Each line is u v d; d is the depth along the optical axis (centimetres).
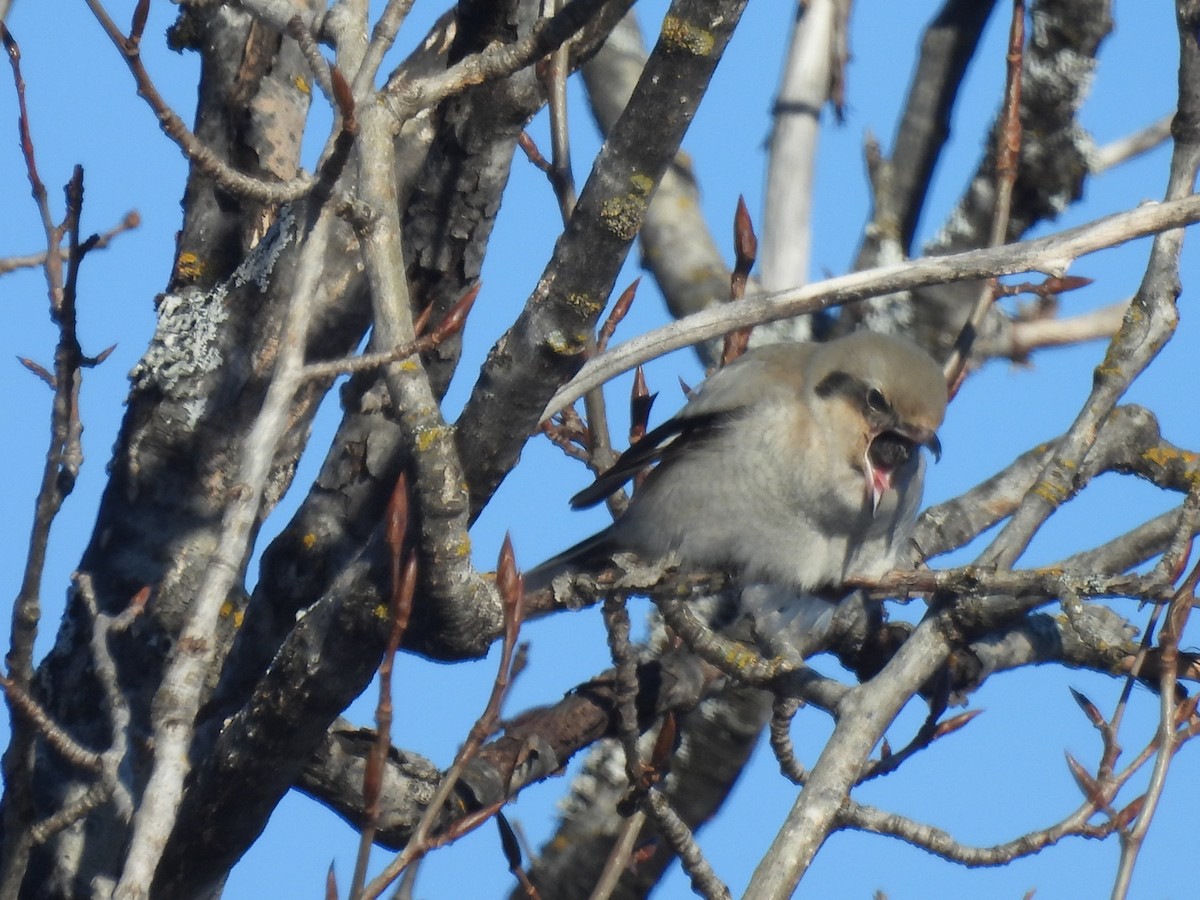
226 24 1078
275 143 1077
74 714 978
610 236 716
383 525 761
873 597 800
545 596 791
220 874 862
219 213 1083
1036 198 1342
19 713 696
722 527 1040
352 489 958
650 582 779
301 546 956
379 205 653
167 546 1011
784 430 1030
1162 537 976
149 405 1030
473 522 784
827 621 1063
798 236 1352
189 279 1077
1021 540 746
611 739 1108
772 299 867
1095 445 1080
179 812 834
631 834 762
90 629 994
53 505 681
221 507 1026
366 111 666
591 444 1038
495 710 569
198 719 928
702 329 862
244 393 1025
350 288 1012
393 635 538
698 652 781
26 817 720
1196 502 704
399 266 654
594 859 1113
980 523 1144
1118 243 807
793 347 1121
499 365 742
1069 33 1335
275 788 821
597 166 719
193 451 1023
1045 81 1333
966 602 707
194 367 1028
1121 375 792
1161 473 1084
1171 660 666
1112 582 689
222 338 1031
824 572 1047
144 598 743
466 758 564
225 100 1077
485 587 734
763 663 777
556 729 925
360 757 924
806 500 1028
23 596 685
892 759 769
